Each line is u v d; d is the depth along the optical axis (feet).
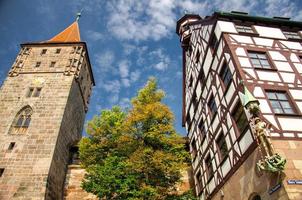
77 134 89.81
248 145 40.81
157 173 47.88
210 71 59.67
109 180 45.85
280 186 33.04
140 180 47.37
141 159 46.70
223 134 51.06
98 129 55.62
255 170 38.52
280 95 44.47
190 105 76.64
